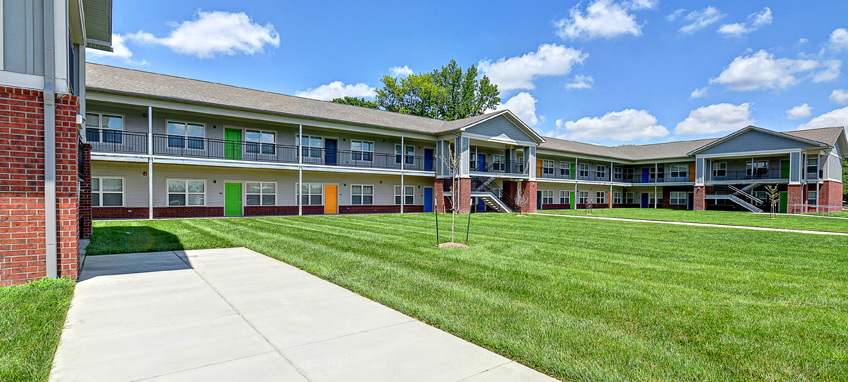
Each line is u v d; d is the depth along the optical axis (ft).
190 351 10.75
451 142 84.84
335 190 77.61
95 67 57.62
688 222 61.93
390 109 157.17
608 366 10.16
